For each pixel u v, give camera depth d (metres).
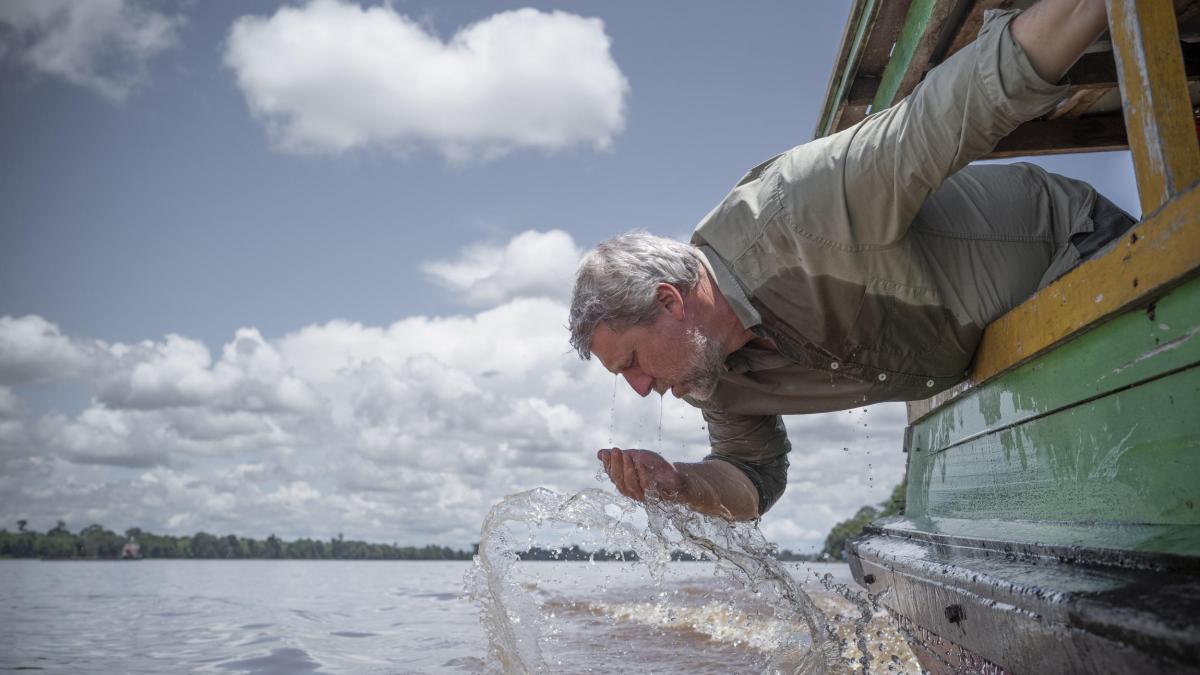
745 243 2.52
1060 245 2.45
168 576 23.61
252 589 14.65
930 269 2.38
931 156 2.10
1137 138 1.59
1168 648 1.01
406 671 4.05
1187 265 1.40
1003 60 1.94
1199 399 1.44
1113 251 1.65
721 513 2.90
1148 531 1.50
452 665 4.23
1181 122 1.50
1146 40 1.54
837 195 2.30
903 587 2.69
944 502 2.85
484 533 2.82
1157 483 1.56
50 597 11.07
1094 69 3.01
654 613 5.52
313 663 4.44
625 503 2.70
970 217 2.47
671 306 2.51
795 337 2.55
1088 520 1.82
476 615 8.04
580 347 2.67
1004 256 2.44
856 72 3.34
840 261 2.37
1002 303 2.40
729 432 3.11
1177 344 1.49
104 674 4.05
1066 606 1.31
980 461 2.51
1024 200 2.51
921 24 2.77
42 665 4.35
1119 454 1.70
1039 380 2.07
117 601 10.30
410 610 8.91
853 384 2.71
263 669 4.24
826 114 3.74
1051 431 2.01
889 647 3.45
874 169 2.21
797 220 2.38
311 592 13.52
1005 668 1.78
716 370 2.59
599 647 4.16
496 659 2.72
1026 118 2.02
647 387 2.67
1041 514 2.06
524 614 2.82
